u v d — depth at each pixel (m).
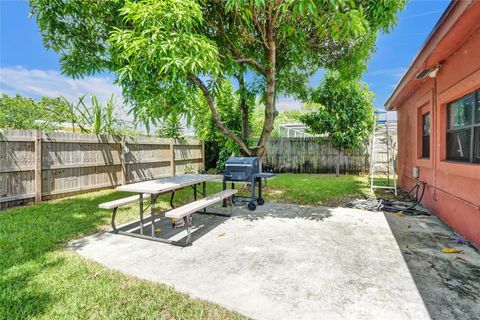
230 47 5.18
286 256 2.58
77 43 4.54
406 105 5.98
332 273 2.22
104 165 6.24
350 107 8.73
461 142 3.33
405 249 2.73
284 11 3.26
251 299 1.85
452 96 3.32
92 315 1.64
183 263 2.44
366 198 5.40
